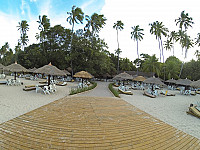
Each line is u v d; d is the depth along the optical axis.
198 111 7.29
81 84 15.29
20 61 34.88
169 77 29.72
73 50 28.66
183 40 30.17
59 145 3.20
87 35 30.38
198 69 30.25
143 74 38.38
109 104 8.07
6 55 49.44
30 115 5.12
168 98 13.10
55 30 30.27
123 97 11.47
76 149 3.09
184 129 5.01
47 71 10.82
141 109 7.68
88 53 28.64
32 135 3.58
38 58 30.75
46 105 6.80
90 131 4.11
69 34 30.59
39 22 30.72
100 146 3.29
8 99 7.59
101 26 29.95
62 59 28.72
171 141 3.86
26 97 8.46
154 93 14.12
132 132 4.27
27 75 26.73
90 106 7.21
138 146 3.43
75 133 3.90
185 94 17.25
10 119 4.59
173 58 41.12
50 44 32.19
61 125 4.40
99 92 13.46
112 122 5.05
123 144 3.47
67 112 5.86
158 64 30.61
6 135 3.48
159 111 7.59
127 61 46.09
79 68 28.25
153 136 4.09
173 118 6.41
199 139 4.16
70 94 10.35
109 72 38.94
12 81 13.41
